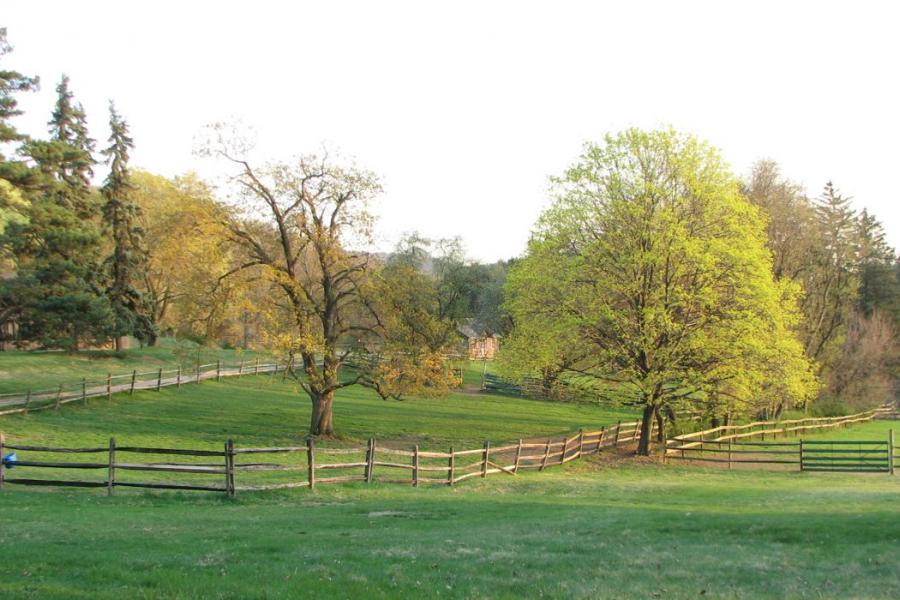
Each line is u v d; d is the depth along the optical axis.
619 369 33.94
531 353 34.75
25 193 30.45
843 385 60.91
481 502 18.83
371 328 35.00
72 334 37.50
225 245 32.69
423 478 23.78
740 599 8.54
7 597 7.80
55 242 34.31
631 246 32.03
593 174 34.00
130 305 57.62
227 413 40.19
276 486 19.06
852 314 66.00
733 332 31.05
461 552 11.19
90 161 49.28
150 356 60.03
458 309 69.69
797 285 33.59
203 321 32.69
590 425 47.47
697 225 32.75
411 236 70.12
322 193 33.22
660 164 33.41
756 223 33.06
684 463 33.50
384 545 11.75
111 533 12.38
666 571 9.98
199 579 8.91
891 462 30.48
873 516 14.92
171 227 32.03
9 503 15.24
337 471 24.53
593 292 32.66
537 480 25.75
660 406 36.09
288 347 31.53
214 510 16.28
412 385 34.09
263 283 32.81
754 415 47.84
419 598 8.44
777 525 13.70
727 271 31.34
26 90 29.23
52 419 32.47
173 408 40.22
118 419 34.69
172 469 17.62
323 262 33.84
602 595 8.68
